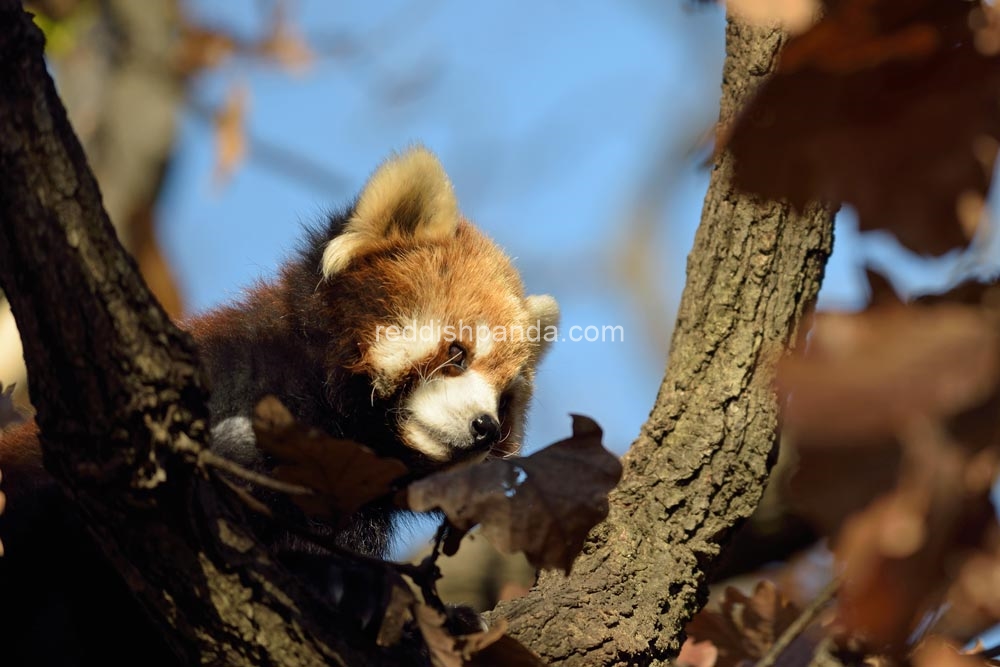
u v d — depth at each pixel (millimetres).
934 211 3684
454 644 5582
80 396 5191
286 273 9773
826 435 3076
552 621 7164
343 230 10266
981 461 3141
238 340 8812
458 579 12062
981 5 3518
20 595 7516
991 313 3188
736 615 8320
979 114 3592
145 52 17359
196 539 5453
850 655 7055
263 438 5312
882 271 3648
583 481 5449
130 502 5344
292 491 5230
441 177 10664
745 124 3729
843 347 3209
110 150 17016
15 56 5031
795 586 11430
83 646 7492
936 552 3396
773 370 7754
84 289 5094
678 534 7625
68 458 5340
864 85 3602
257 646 5598
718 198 7926
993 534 3529
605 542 7590
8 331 12836
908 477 3188
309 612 5742
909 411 3012
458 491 5406
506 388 10609
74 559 7410
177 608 5594
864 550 3350
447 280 10289
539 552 5324
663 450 7816
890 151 3646
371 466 5398
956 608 3967
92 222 5125
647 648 7188
